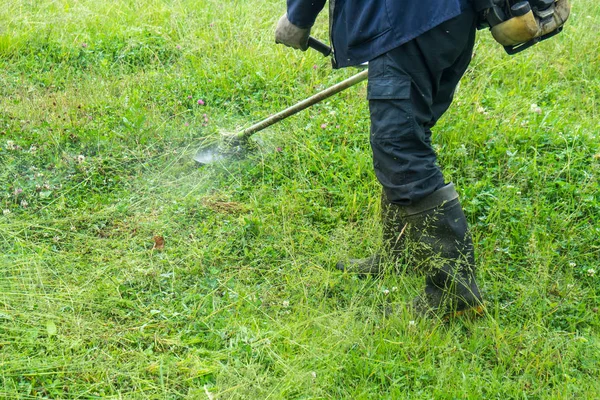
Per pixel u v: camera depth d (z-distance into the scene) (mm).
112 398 2666
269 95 4805
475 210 3744
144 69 5211
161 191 3928
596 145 4242
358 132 4402
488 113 4586
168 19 5879
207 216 3746
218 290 3301
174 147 4266
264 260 3477
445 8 2646
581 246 3570
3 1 5844
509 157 4137
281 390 2703
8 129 4219
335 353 2895
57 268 3316
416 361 2900
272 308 3178
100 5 6070
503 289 3316
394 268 3328
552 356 2957
